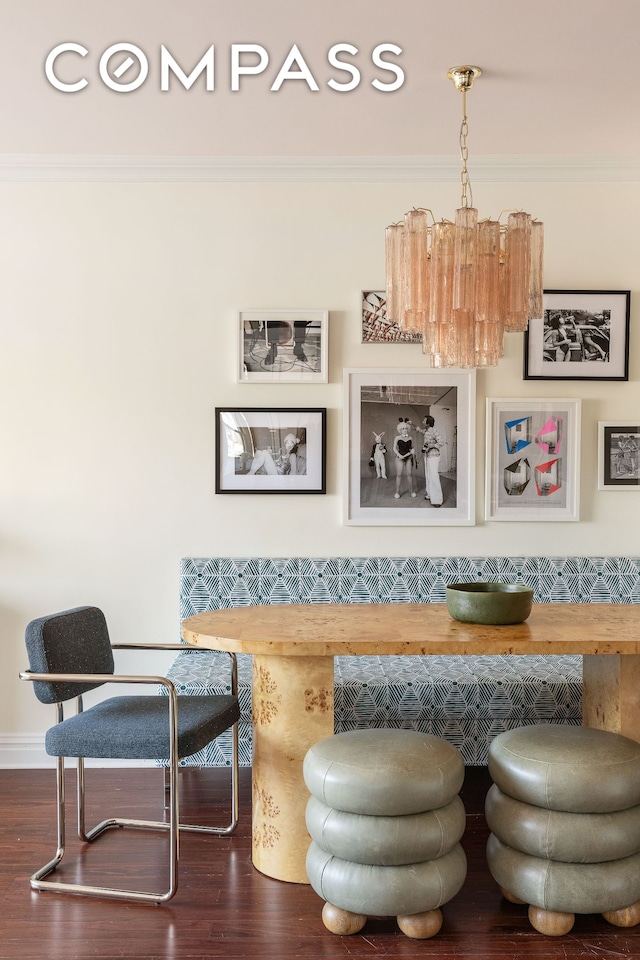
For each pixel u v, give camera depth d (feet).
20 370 12.19
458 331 8.21
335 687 10.00
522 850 7.20
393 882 6.87
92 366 12.23
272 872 8.23
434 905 6.97
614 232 12.42
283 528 12.41
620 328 12.42
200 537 12.34
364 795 6.89
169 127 11.01
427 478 12.41
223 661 11.32
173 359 12.28
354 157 12.12
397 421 12.36
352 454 12.34
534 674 10.33
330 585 12.09
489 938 7.12
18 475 12.19
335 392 12.39
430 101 10.24
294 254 12.32
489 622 8.21
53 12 8.27
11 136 11.31
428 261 8.12
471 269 7.89
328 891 7.08
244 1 8.09
